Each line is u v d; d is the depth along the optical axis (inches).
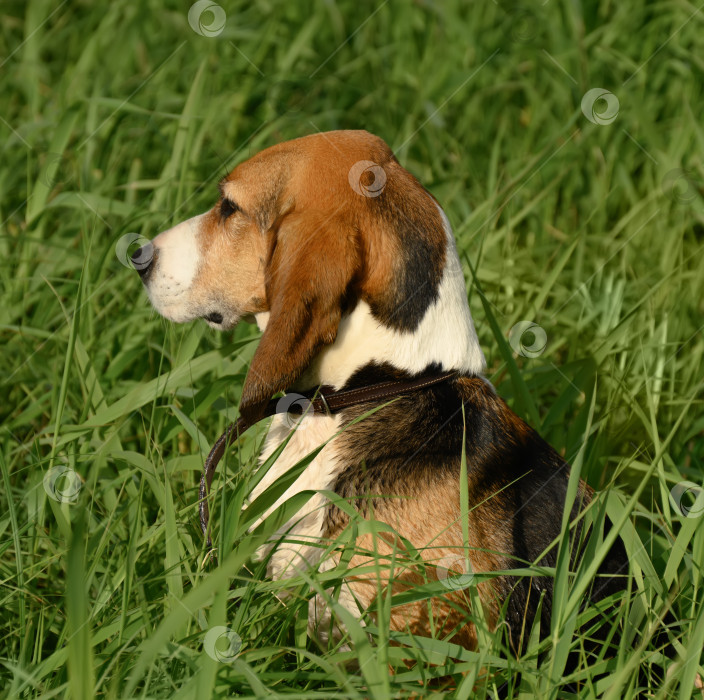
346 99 494.3
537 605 223.6
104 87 468.1
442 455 222.7
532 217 424.2
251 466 224.2
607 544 187.8
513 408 302.0
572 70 490.3
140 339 314.8
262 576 222.5
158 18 552.7
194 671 182.9
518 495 228.8
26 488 271.7
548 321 350.3
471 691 181.6
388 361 229.0
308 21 534.9
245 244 242.5
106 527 239.9
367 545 212.5
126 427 297.4
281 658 206.7
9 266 360.2
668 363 344.8
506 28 520.4
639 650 183.8
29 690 196.5
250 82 473.1
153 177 425.4
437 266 232.2
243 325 327.6
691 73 488.4
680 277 370.0
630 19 523.5
